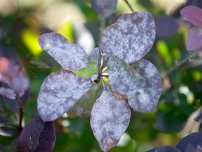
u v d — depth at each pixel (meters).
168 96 0.36
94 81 0.25
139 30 0.24
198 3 0.32
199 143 0.25
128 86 0.24
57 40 0.24
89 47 0.36
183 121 0.36
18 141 0.26
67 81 0.23
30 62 0.34
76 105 0.25
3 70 0.27
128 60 0.24
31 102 0.34
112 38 0.24
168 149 0.24
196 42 0.27
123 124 0.23
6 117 0.30
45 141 0.25
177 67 0.36
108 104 0.23
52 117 0.23
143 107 0.24
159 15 0.35
